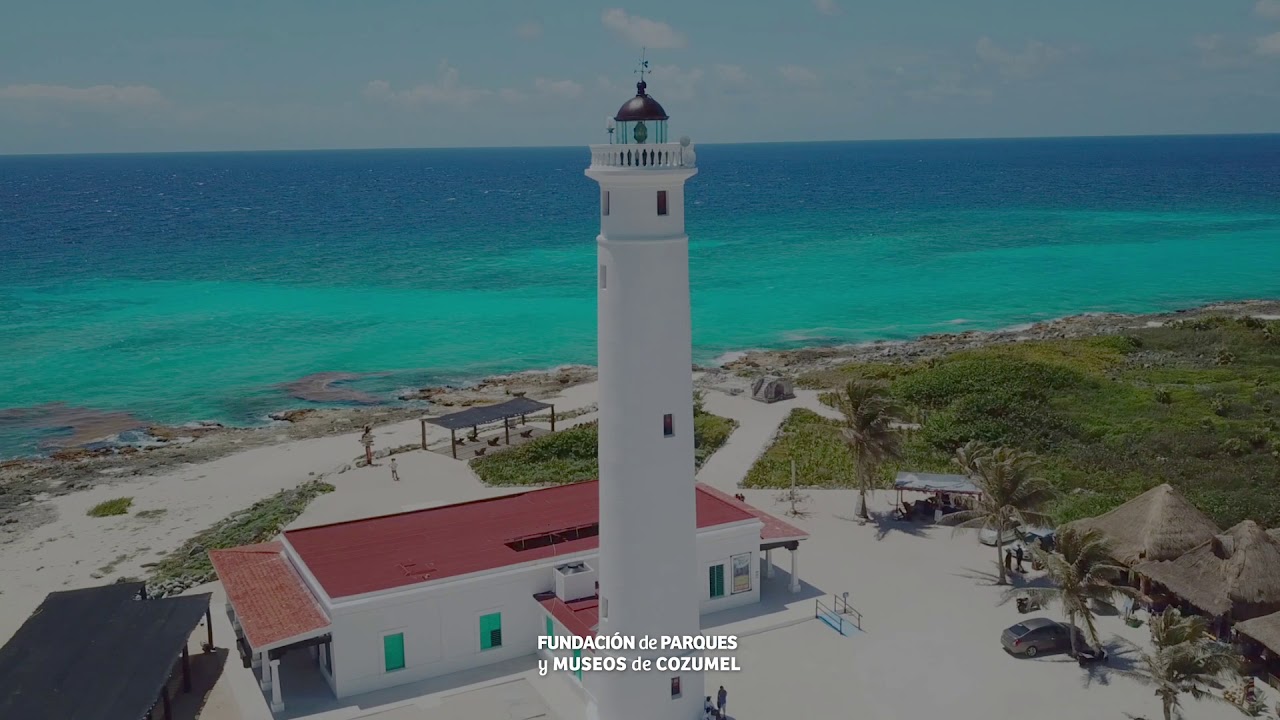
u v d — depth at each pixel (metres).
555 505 45.06
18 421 78.75
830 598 42.03
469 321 115.88
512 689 35.59
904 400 73.19
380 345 104.69
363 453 67.38
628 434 27.28
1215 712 32.50
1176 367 84.31
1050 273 143.12
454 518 43.53
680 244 26.67
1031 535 45.97
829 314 117.25
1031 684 34.69
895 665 36.28
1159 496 41.50
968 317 115.31
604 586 29.08
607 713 29.98
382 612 35.41
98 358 99.00
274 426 76.62
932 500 52.19
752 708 33.44
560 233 198.75
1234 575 36.47
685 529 28.47
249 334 110.00
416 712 34.03
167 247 182.75
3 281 145.25
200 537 52.09
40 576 47.56
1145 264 149.62
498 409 67.38
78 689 30.98
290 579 38.78
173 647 33.53
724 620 40.25
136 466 66.19
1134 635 37.88
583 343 104.44
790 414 70.69
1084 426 64.56
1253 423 65.06
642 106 26.36
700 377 86.38
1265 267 144.62
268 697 35.16
